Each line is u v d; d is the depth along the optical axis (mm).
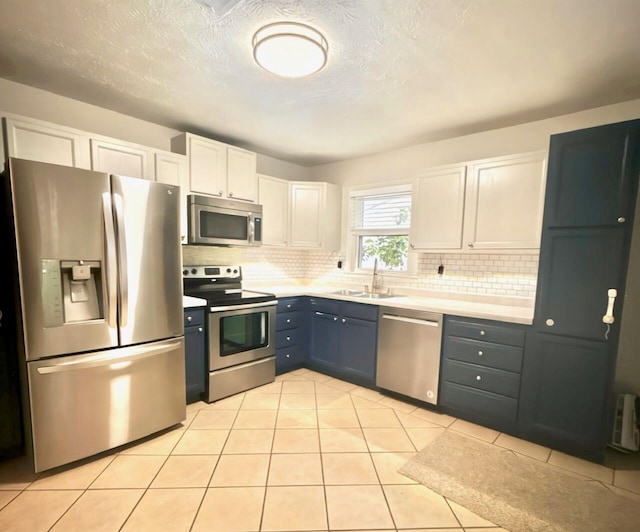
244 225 3148
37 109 2287
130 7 1484
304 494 1693
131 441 2100
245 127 2943
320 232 3809
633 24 1516
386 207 3689
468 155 3043
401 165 3510
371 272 3758
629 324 1914
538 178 2398
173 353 2270
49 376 1767
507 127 2812
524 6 1430
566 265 2059
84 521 1495
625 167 1868
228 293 3213
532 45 1704
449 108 2482
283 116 2686
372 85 2156
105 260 1927
